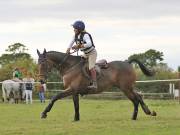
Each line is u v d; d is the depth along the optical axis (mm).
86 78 15586
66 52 15742
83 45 15320
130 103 28297
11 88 30922
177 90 35406
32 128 13625
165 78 38781
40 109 22688
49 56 15742
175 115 17688
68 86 15625
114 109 22047
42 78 15641
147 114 16516
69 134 12258
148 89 38875
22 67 38688
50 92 37281
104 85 15938
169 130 12688
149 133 12125
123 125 14031
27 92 30500
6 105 27172
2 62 57562
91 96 36875
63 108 23344
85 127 13641
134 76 16391
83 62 15656
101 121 15445
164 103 27562
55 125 14297
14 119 16688
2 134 12453
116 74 16125
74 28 15430
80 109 22125
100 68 15922
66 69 15680
